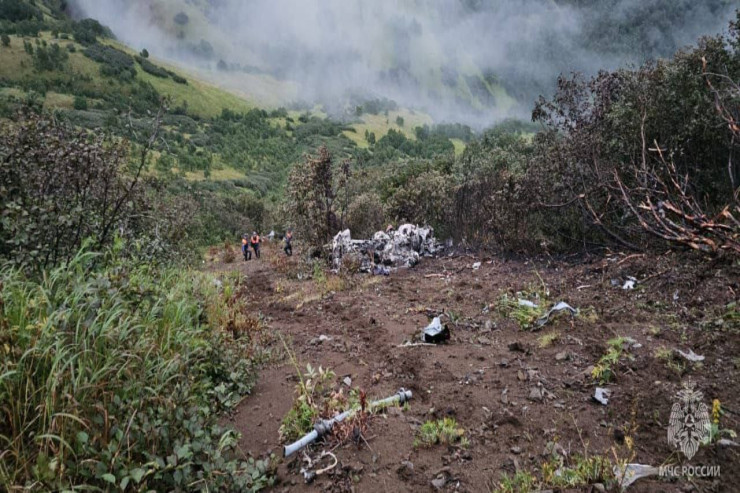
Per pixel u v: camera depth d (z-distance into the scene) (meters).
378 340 5.15
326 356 4.88
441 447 2.93
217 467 2.48
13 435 2.21
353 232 13.12
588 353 3.99
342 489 2.63
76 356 2.53
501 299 5.92
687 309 4.42
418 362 4.31
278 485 2.73
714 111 5.89
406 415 3.38
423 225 11.62
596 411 3.11
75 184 4.72
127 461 2.24
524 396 3.45
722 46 6.31
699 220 4.96
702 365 3.41
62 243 4.39
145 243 6.37
